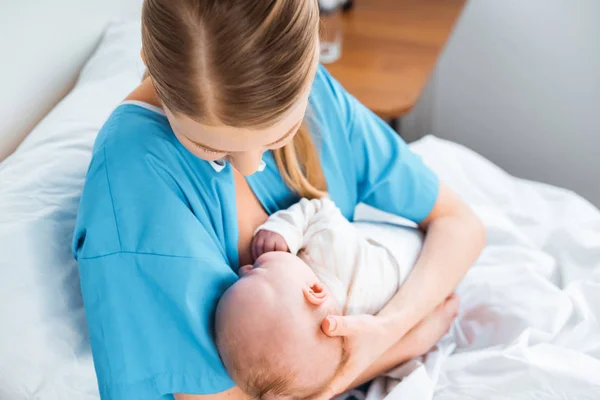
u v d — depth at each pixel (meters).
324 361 0.88
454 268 1.07
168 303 0.83
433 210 1.12
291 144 0.97
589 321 1.12
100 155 0.81
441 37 1.62
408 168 1.09
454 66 1.97
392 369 1.06
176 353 0.85
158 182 0.82
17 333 0.88
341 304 0.96
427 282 1.03
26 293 0.89
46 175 0.97
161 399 0.87
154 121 0.84
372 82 1.48
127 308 0.82
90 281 0.82
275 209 1.02
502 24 1.84
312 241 0.98
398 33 1.64
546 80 1.88
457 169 1.44
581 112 1.89
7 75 1.02
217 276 0.86
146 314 0.83
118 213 0.80
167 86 0.64
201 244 0.85
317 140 1.02
